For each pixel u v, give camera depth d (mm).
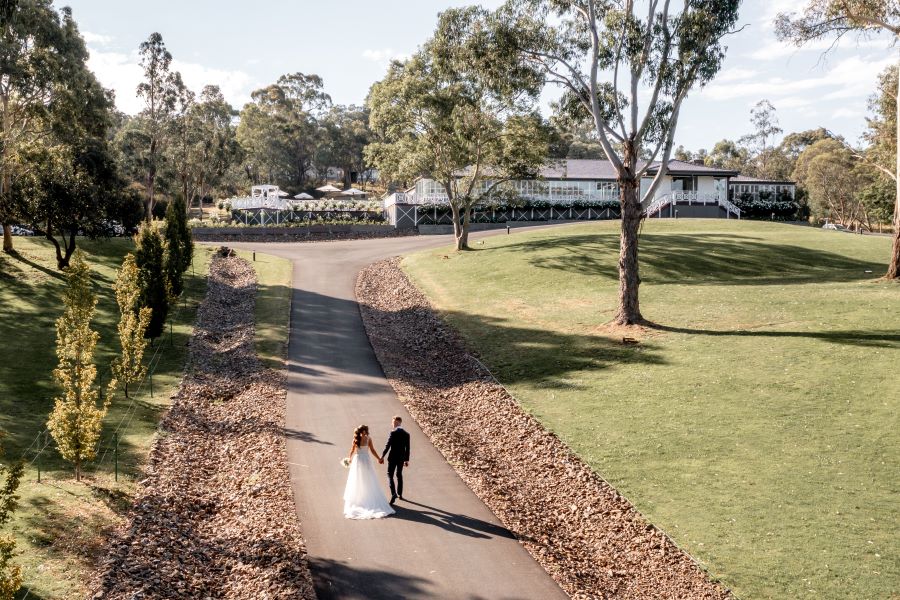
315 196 124938
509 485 17359
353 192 108250
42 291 37438
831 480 15562
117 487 16594
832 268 42312
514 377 25188
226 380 26516
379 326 34844
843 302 29750
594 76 29234
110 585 12062
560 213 76375
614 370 24469
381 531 14523
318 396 24109
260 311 37094
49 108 48938
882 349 23234
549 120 47969
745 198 83188
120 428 20953
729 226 61938
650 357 25250
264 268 49156
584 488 16516
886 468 15867
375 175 160625
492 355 28000
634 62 28516
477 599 11992
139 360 24500
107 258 47156
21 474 11000
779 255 44812
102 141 51156
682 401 20938
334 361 28547
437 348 30359
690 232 55250
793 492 15188
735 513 14570
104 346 29922
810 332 25891
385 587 12336
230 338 32625
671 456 17500
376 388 25141
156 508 15688
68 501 15570
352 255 55250
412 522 14961
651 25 28094
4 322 31922
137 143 78562
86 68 50844
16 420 21359
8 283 38094
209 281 44688
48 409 22641
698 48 27438
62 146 47031
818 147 120438
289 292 41719
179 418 22266
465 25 35344
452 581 12570
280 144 127188
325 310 37688
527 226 74188
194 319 35906
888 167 53375
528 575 12828
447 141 47625
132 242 53219
